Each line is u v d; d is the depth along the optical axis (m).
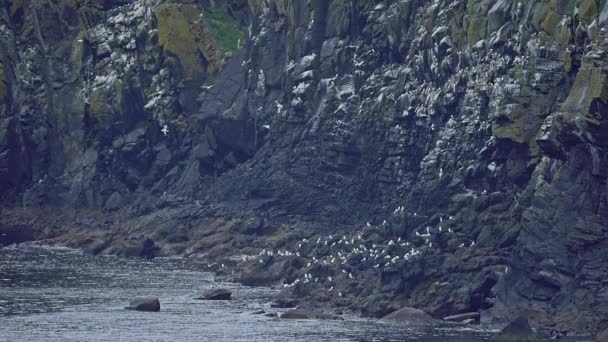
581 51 176.75
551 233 162.00
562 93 183.88
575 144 165.75
